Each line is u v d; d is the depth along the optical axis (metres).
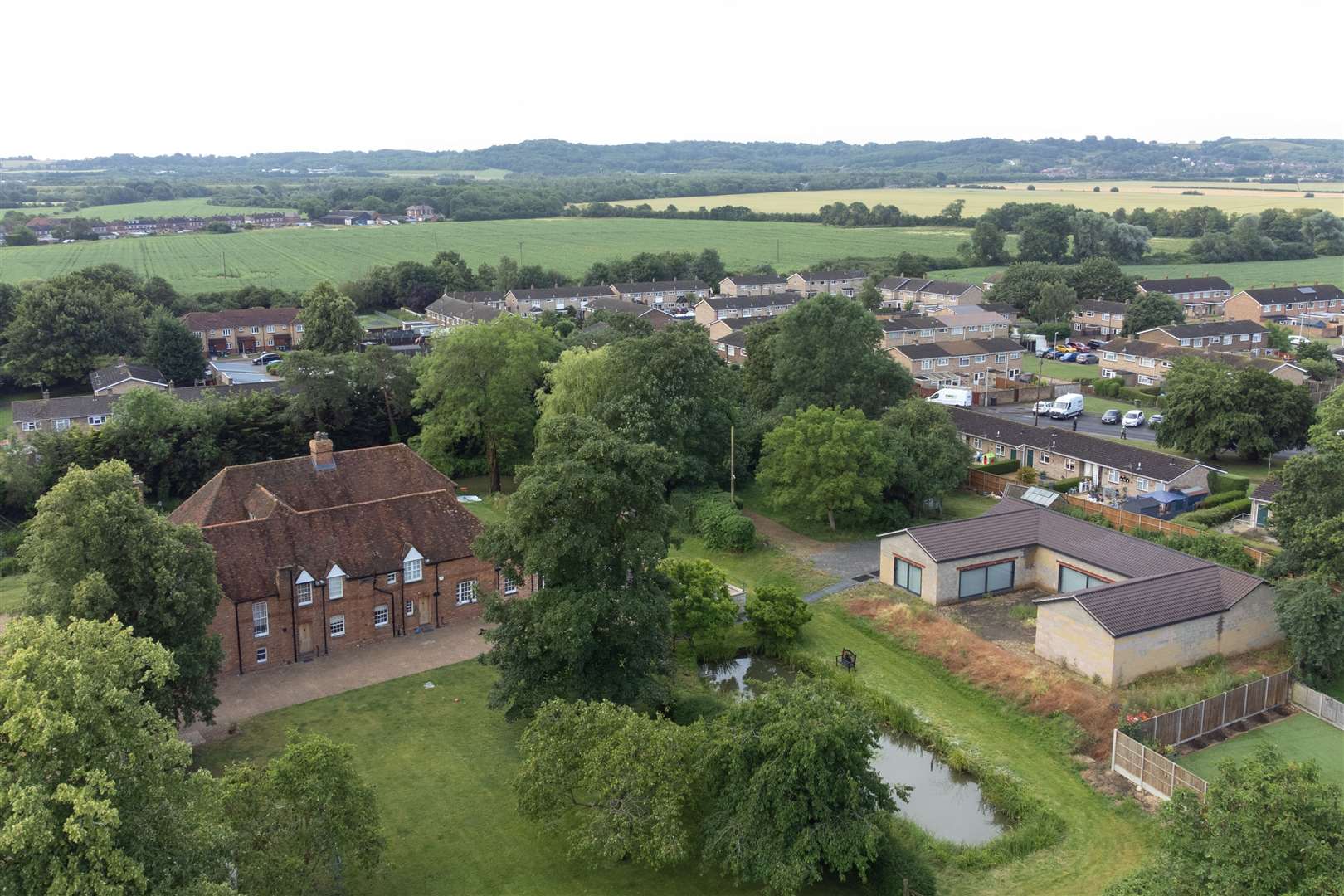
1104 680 57.06
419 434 111.25
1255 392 100.75
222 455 99.31
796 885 38.09
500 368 99.19
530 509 50.53
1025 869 42.78
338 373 104.00
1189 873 31.45
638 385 90.38
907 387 107.06
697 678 61.50
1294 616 55.66
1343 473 65.19
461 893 41.06
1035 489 89.06
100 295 152.38
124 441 94.25
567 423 53.97
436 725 55.03
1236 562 73.00
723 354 160.75
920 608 69.62
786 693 43.28
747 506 93.94
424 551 66.75
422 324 194.62
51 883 28.64
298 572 62.06
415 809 47.19
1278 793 30.05
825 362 101.38
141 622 48.81
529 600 53.06
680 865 42.75
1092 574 69.25
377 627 65.62
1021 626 66.75
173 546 49.75
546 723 44.16
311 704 57.22
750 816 39.91
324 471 73.62
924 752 54.50
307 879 37.47
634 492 51.75
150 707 32.97
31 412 118.56
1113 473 95.06
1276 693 54.34
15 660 30.86
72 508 48.41
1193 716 51.34
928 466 88.75
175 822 31.98
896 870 39.78
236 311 176.38
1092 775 50.00
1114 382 138.25
